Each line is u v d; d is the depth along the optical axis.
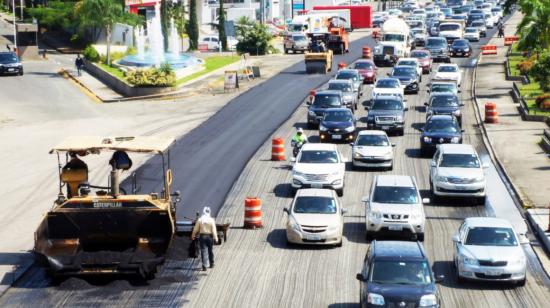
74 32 161.00
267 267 43.53
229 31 153.75
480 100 98.19
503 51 144.88
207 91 107.75
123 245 42.16
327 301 38.44
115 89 112.38
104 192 43.66
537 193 59.00
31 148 76.50
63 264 39.97
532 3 111.38
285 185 61.38
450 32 153.88
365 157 65.31
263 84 112.00
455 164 57.81
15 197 59.31
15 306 37.88
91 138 45.12
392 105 80.19
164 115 92.44
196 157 70.50
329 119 76.19
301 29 156.25
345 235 49.75
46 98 106.12
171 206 42.84
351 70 100.12
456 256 42.03
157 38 134.62
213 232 42.66
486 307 37.88
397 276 35.62
